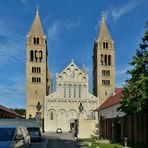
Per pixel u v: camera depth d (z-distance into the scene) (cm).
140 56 2834
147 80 2553
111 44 12531
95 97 11662
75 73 11712
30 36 12162
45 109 11450
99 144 3856
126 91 2898
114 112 5253
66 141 4931
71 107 11538
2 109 6341
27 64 11931
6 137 1748
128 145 3497
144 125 3700
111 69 12381
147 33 2805
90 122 5994
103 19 12938
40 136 4325
